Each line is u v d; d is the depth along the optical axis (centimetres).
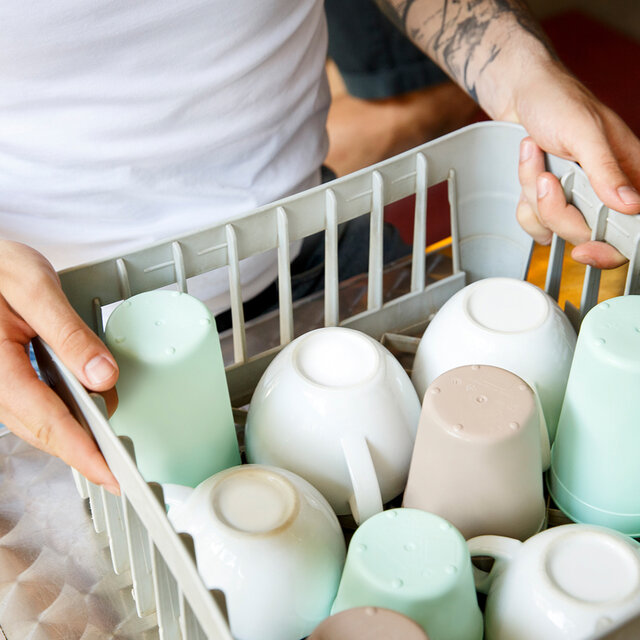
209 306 69
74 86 59
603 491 44
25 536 49
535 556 37
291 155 72
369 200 54
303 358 46
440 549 36
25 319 43
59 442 41
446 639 36
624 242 51
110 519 44
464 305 49
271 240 52
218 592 30
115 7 57
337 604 37
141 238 67
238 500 39
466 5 73
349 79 189
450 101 189
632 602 35
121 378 42
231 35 62
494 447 39
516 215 60
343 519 46
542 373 47
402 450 44
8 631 44
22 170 63
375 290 58
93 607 45
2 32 55
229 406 46
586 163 54
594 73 175
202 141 65
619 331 42
